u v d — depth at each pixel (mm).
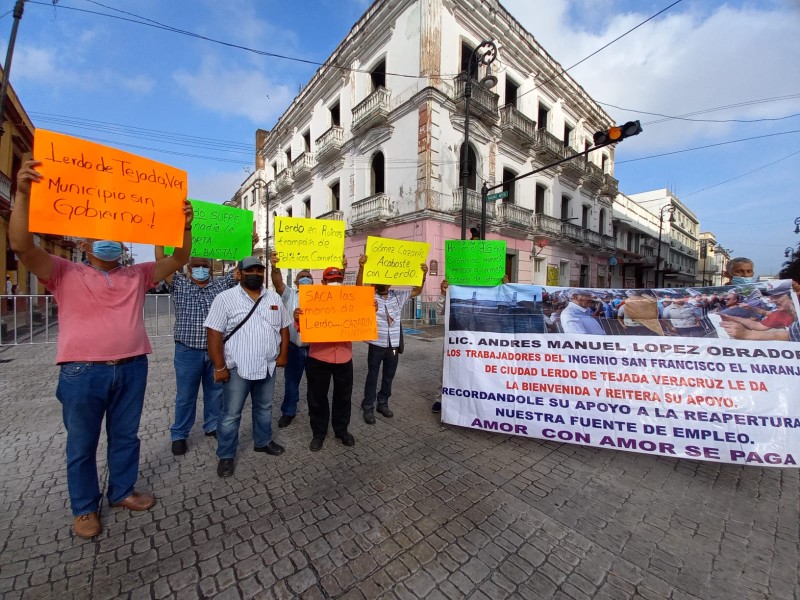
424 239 12602
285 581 1792
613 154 25109
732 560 1991
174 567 1862
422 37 12359
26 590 1694
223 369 2633
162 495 2492
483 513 2348
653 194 37312
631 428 3020
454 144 13328
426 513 2336
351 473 2812
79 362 1977
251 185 31188
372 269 3789
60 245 18500
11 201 12117
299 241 3832
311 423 3229
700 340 3035
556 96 18484
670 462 3080
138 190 2168
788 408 2773
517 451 3238
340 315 3209
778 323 2926
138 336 2201
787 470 2959
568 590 1778
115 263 2197
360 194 15742
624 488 2680
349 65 16125
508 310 3545
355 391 5012
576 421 3174
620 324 3234
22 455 2975
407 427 3748
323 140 17344
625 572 1897
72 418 1993
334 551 1995
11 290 12453
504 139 15273
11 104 12727
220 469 2738
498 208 14992
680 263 40969
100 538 2062
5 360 6234
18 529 2111
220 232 3822
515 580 1830
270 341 2867
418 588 1770
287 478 2727
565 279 19859
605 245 22391
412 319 12445
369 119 14094
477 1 13352
